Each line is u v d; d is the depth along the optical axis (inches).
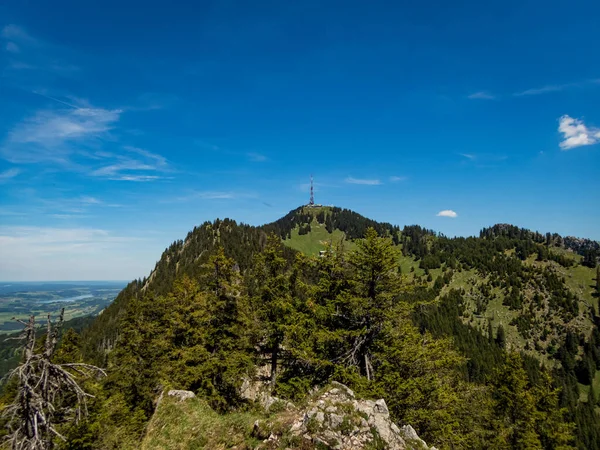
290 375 943.0
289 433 515.5
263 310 1079.0
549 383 1364.4
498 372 1368.1
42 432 420.8
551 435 1242.0
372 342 901.2
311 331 930.7
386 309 909.2
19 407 401.1
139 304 1467.8
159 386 1211.2
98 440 786.2
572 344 5689.0
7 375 392.8
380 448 479.2
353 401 550.9
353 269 975.0
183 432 670.5
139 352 1250.6
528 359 5408.5
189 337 1182.9
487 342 5836.6
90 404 798.5
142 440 729.6
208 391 1080.8
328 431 500.1
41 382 419.8
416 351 878.4
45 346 425.1
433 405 839.1
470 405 1160.8
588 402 4810.5
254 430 569.6
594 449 3831.2
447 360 911.7
